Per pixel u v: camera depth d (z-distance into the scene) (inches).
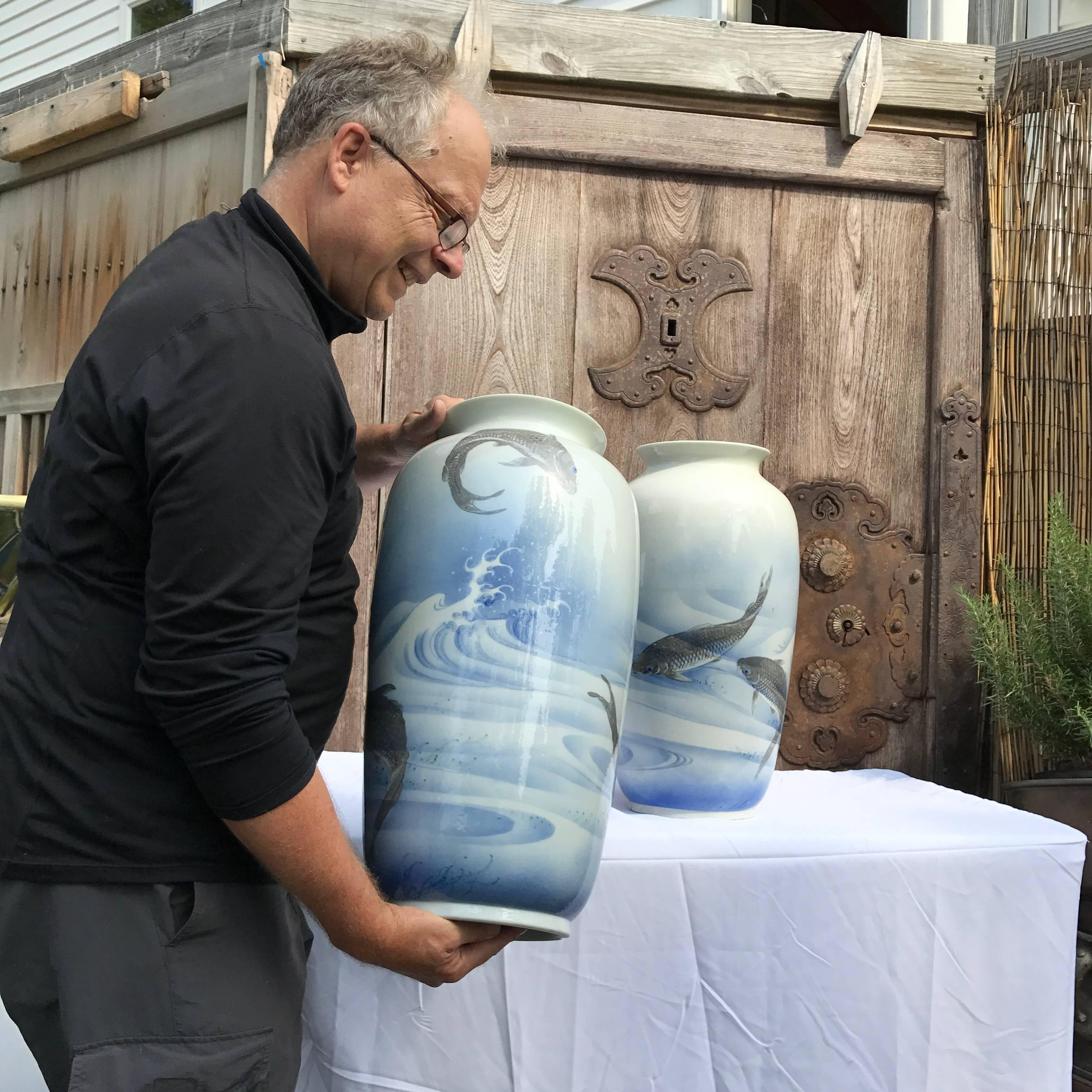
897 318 78.2
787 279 77.1
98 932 29.5
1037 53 83.2
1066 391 78.6
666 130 74.7
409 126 34.2
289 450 28.6
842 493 76.9
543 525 34.9
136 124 81.7
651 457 52.6
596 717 35.2
